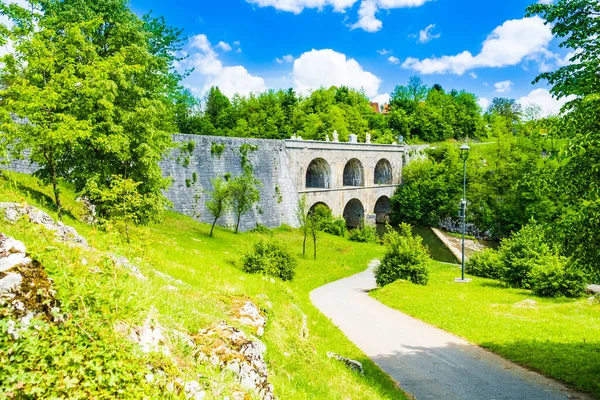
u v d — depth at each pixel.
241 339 7.08
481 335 17.64
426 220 73.12
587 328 18.22
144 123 22.62
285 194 55.31
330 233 59.00
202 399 5.02
